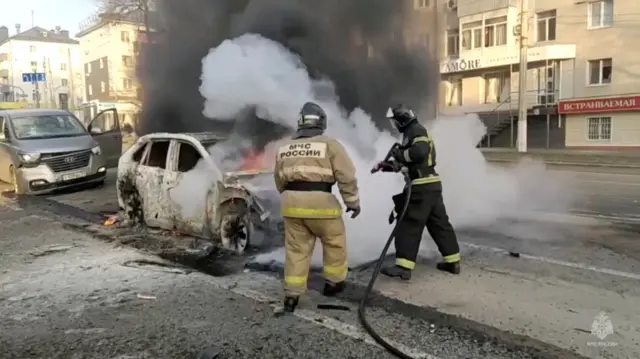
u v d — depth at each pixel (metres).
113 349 3.48
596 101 23.48
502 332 3.61
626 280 4.66
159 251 6.06
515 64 26.27
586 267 5.08
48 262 5.70
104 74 44.91
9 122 11.26
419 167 4.75
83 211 8.87
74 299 4.47
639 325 3.69
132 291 4.64
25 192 10.48
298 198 4.04
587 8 23.89
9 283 4.96
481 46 27.58
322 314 4.01
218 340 3.57
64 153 10.72
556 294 4.34
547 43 25.61
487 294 4.37
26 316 4.11
